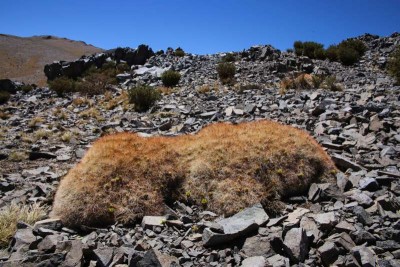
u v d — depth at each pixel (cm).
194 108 2028
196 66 3769
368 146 1141
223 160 909
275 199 830
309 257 626
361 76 2761
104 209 817
